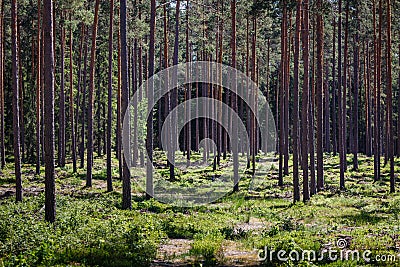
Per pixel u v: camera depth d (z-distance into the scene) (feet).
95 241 44.86
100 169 134.62
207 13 137.18
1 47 117.60
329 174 136.98
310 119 103.09
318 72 100.99
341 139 110.01
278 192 102.27
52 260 37.63
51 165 53.78
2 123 123.65
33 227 47.62
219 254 43.06
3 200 76.59
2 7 122.52
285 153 127.44
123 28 71.41
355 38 160.86
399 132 128.47
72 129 126.11
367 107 152.66
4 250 40.19
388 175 131.54
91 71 101.24
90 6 129.59
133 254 41.16
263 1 98.89
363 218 64.49
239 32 138.00
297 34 89.51
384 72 173.27
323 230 55.06
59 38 133.80
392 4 106.32
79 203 70.18
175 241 50.83
